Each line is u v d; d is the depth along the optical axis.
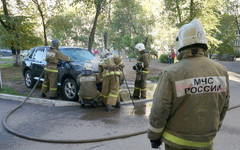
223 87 2.01
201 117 1.92
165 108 1.94
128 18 40.44
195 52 2.01
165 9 20.91
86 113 5.93
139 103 7.20
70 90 7.12
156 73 15.08
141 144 4.12
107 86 6.20
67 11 34.03
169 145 2.02
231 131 4.89
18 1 17.55
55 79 7.07
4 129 4.78
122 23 41.03
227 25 40.25
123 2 26.05
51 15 19.20
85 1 18.23
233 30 42.81
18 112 5.92
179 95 1.92
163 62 25.88
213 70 1.98
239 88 10.76
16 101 7.10
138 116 5.74
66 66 7.13
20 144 4.09
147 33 42.75
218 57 44.41
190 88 1.91
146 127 4.93
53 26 19.53
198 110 1.91
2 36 15.03
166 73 1.99
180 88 1.92
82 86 6.34
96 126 4.96
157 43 46.84
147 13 41.22
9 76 11.88
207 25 18.70
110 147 4.00
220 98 2.01
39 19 19.98
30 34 16.73
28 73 8.94
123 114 5.90
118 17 39.91
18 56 16.86
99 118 5.52
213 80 1.95
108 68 6.12
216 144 4.22
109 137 4.31
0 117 5.54
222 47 41.75
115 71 6.10
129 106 6.79
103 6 19.44
